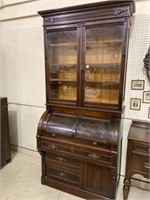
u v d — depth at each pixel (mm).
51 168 2172
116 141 1729
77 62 1936
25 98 2885
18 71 2855
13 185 2209
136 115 2141
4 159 2639
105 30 1822
